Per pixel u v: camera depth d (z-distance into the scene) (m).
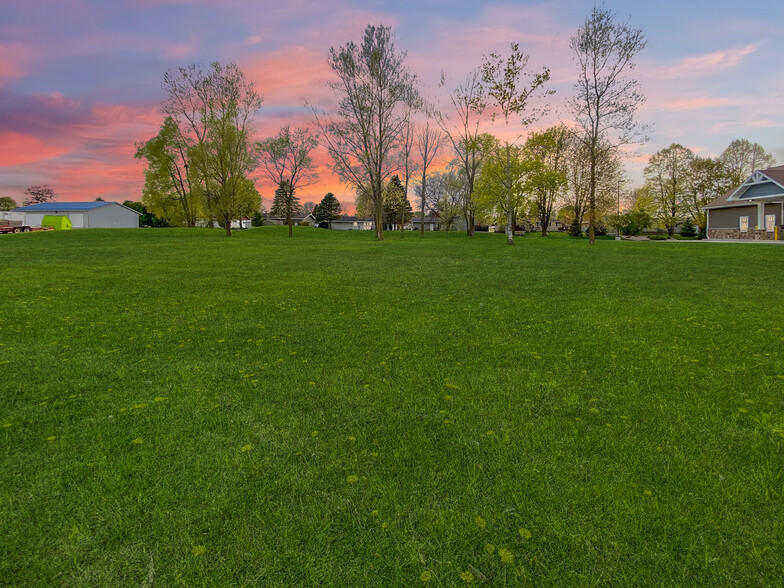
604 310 8.59
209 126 44.06
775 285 11.82
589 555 2.29
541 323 7.48
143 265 17.67
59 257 21.03
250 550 2.32
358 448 3.33
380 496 2.77
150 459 3.16
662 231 79.19
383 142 39.66
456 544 2.38
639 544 2.36
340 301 9.76
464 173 52.91
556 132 49.91
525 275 14.45
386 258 21.17
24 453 3.25
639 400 4.16
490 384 4.59
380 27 36.28
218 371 5.06
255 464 3.10
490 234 59.50
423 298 10.12
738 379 4.69
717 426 3.63
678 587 2.08
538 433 3.54
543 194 51.53
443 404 4.11
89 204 65.00
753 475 2.93
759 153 57.31
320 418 3.82
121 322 7.65
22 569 2.18
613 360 5.38
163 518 2.55
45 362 5.38
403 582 2.14
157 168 57.91
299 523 2.52
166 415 3.88
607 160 48.12
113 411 3.98
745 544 2.34
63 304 9.32
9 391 4.43
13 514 2.58
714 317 7.81
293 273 15.20
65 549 2.32
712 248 27.09
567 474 2.98
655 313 8.26
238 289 11.55
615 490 2.79
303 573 2.18
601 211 57.25
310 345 6.16
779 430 3.51
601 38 29.59
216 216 49.06
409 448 3.32
